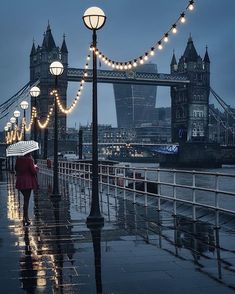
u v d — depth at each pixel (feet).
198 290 23.72
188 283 24.99
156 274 26.91
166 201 62.28
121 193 82.64
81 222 48.24
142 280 25.75
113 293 23.52
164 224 46.01
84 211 58.34
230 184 281.13
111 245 35.55
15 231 42.93
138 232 41.39
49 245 36.01
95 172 49.16
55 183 76.38
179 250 33.30
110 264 29.50
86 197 77.41
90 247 34.99
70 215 54.39
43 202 69.77
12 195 82.38
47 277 26.73
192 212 51.98
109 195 79.66
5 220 50.65
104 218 50.62
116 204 65.31
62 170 134.31
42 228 44.62
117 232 41.60
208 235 39.32
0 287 24.84
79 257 31.60
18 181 47.52
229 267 28.32
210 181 314.35
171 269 28.02
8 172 180.14
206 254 31.91
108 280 25.89
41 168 174.19
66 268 28.71
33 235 40.65
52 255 32.42
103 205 64.18
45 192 87.51
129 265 29.14
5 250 34.22
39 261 30.66
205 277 26.14
